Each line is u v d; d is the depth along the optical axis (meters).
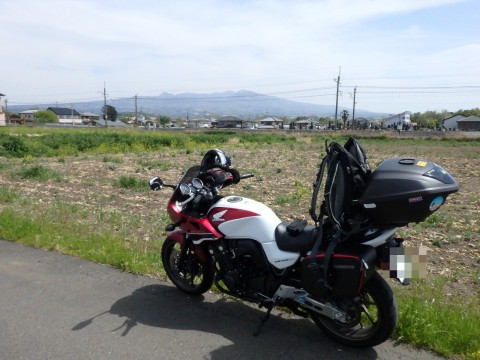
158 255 5.69
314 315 3.71
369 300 3.52
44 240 6.11
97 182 12.63
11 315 4.06
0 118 76.50
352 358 3.41
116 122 117.69
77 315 4.09
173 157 22.11
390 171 3.11
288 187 12.04
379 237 3.21
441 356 3.41
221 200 4.21
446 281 5.05
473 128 79.88
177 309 4.27
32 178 13.09
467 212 9.15
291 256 3.61
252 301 3.95
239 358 3.41
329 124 83.00
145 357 3.41
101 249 5.73
